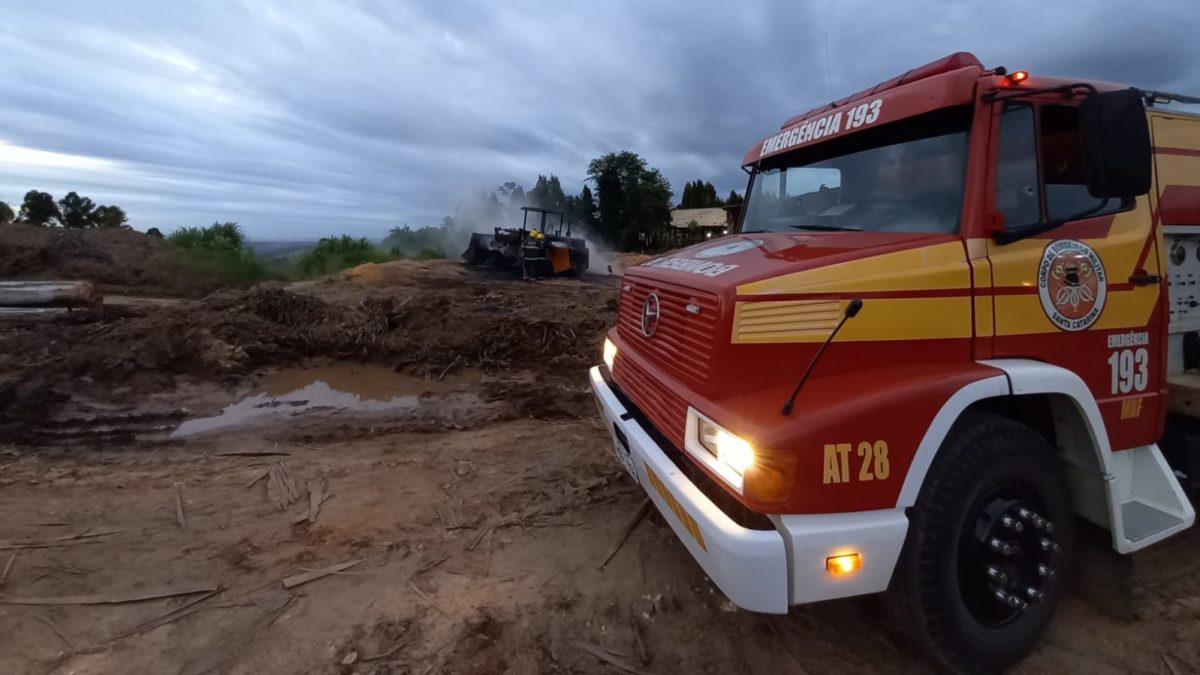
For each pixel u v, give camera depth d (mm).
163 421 6262
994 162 2799
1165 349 3262
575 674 2758
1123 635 3104
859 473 2357
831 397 2422
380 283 15797
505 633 2988
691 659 2877
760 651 2934
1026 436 2756
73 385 7020
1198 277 3682
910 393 2426
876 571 2412
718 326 2576
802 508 2311
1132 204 3199
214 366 7812
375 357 8734
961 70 2850
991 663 2740
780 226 3904
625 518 4121
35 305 10188
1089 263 2977
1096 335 2996
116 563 3500
